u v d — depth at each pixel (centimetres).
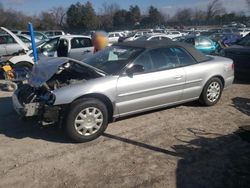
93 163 456
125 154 483
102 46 1002
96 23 7538
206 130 575
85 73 572
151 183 407
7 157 477
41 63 598
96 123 531
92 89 523
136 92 572
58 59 582
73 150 498
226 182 409
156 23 8256
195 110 684
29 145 517
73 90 510
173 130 575
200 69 663
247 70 974
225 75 713
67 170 438
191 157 473
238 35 2758
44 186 402
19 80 901
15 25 6322
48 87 533
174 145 513
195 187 399
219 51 1628
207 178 418
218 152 488
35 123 600
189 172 432
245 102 753
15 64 990
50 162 460
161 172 432
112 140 534
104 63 604
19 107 533
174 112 670
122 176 422
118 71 563
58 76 581
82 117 516
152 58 603
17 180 416
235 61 1002
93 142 527
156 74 596
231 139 536
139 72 579
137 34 3406
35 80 562
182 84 637
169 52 631
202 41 1644
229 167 444
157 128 584
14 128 591
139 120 623
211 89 696
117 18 8212
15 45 1248
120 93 554
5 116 658
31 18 6844
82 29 7131
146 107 600
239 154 482
